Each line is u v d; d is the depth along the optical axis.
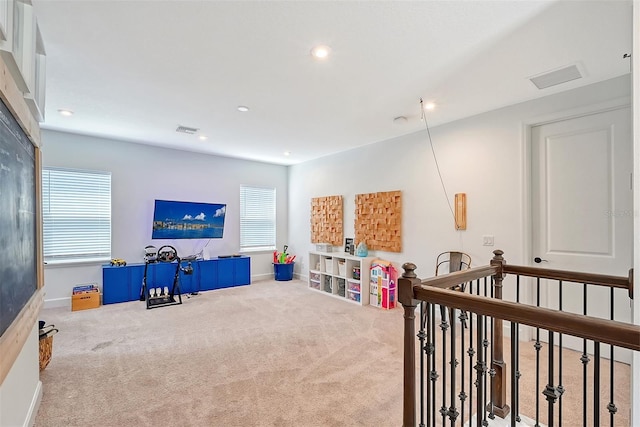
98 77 2.62
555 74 2.56
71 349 2.93
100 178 4.72
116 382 2.35
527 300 3.12
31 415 1.86
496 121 3.37
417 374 2.54
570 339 2.94
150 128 4.12
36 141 2.04
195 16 1.83
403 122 3.79
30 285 1.88
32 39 1.64
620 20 1.86
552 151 3.05
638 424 1.18
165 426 1.86
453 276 1.68
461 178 3.69
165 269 4.98
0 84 1.29
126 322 3.72
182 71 2.52
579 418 1.94
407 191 4.32
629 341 0.86
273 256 6.62
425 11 1.79
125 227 4.92
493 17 1.85
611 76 2.60
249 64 2.40
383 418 1.94
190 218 5.40
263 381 2.37
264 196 6.59
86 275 4.59
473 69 2.48
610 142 2.71
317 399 2.14
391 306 4.36
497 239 3.35
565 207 2.97
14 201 1.54
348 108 3.35
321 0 1.70
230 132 4.29
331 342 3.12
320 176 5.95
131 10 1.77
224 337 3.25
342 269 4.93
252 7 1.76
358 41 2.09
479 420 1.39
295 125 3.95
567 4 1.73
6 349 1.33
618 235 2.68
